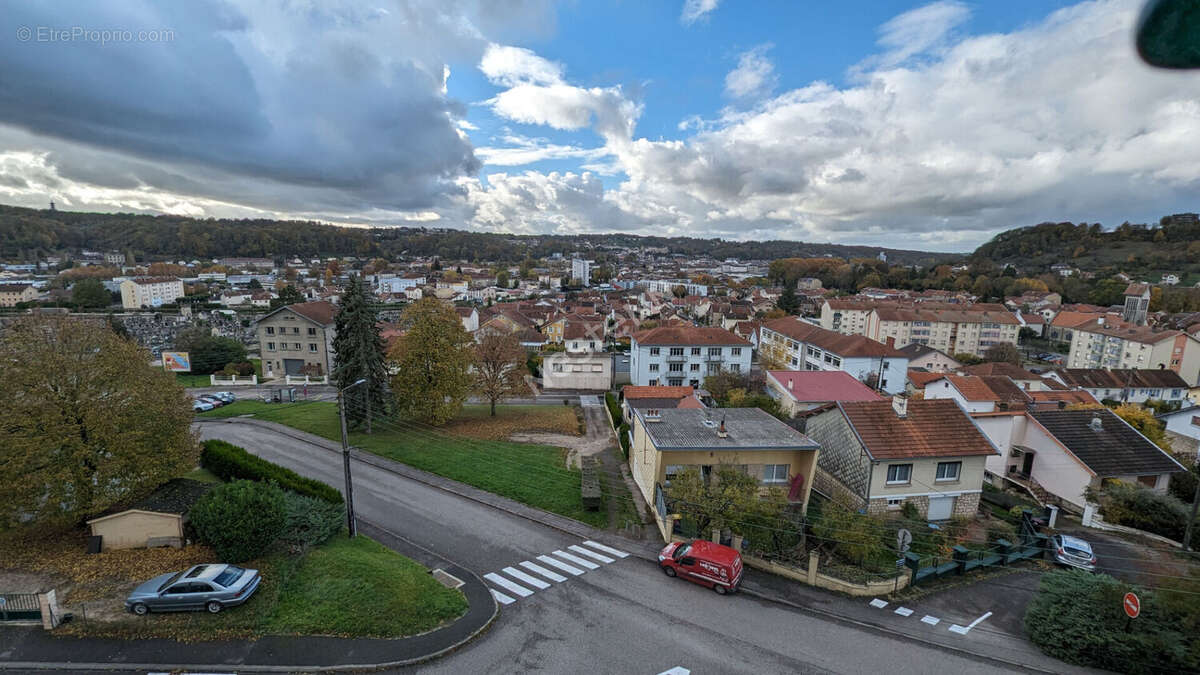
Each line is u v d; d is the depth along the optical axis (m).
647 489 32.72
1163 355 85.94
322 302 79.44
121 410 24.58
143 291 148.38
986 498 36.09
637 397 49.03
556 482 35.66
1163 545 29.69
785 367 77.56
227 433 44.53
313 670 17.78
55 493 22.88
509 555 26.53
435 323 46.09
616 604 22.61
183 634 18.78
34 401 23.34
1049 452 36.88
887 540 27.91
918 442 31.92
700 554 24.42
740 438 31.50
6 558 22.98
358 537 27.14
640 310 159.75
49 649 17.89
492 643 19.83
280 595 20.88
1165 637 18.69
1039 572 26.62
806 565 25.58
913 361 86.50
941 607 23.34
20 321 24.97
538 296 197.12
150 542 24.16
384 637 19.47
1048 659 20.06
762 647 20.09
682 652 19.64
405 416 47.38
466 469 37.44
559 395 65.12
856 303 121.12
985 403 51.47
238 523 22.09
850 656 19.78
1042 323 134.75
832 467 35.19
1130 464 34.78
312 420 48.34
